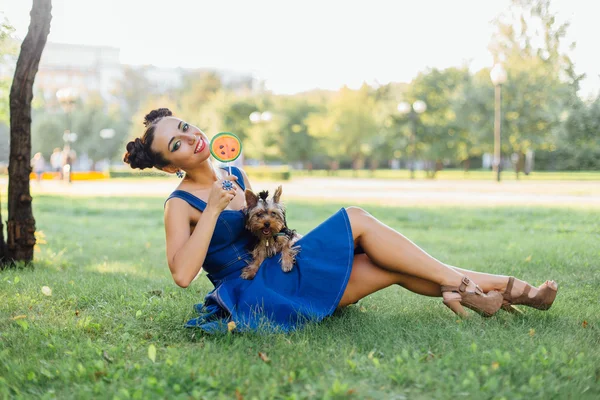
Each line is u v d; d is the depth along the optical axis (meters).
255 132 56.34
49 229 11.94
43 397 2.87
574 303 4.81
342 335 3.84
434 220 12.89
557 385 2.88
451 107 48.53
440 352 3.45
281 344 3.53
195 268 3.82
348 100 54.94
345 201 18.39
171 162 4.12
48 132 68.44
